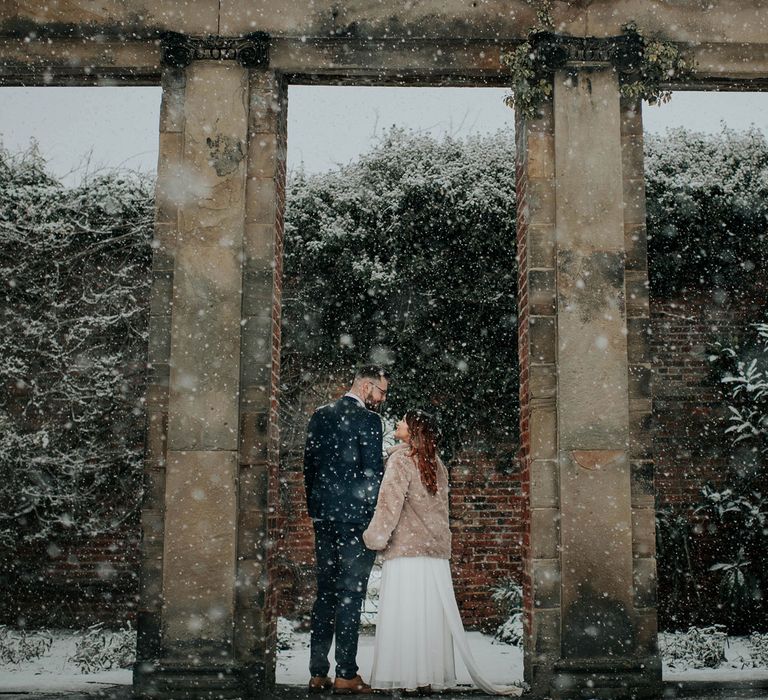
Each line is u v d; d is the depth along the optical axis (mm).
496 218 8469
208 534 4820
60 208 8250
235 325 5008
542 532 4879
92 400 8172
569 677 4645
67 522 8016
